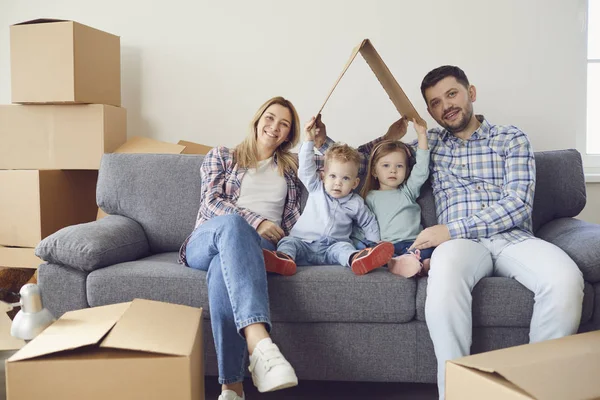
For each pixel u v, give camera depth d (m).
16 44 2.48
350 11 2.71
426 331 1.64
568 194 2.12
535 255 1.63
